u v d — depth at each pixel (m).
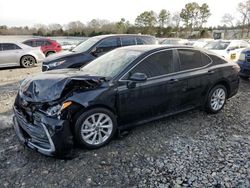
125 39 7.89
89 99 3.28
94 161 3.21
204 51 4.71
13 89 7.21
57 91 3.15
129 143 3.68
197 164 3.12
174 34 58.78
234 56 10.45
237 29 51.44
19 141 3.52
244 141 3.73
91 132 3.42
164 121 4.50
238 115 4.86
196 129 4.18
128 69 3.71
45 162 3.20
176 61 4.21
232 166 3.06
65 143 3.09
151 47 4.20
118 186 2.74
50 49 15.48
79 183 2.79
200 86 4.46
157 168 3.05
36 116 3.12
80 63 6.95
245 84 7.65
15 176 2.92
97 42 7.39
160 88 3.93
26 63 11.96
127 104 3.65
